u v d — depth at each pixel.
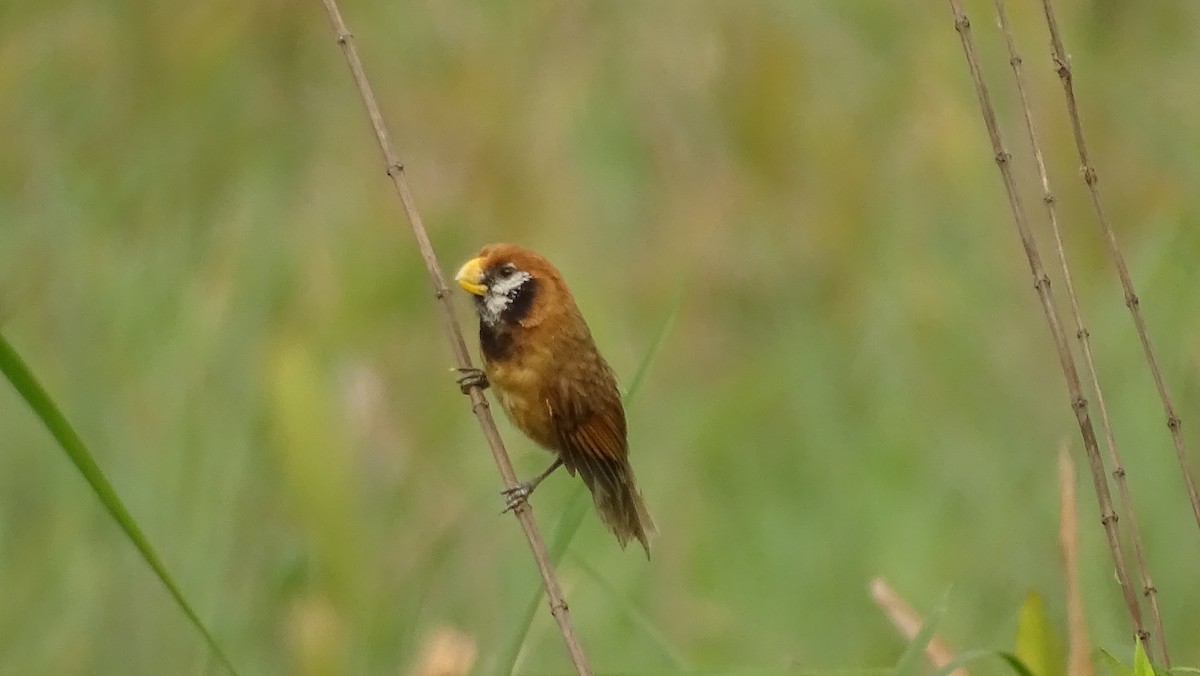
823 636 10.27
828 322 13.70
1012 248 13.49
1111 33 15.09
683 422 12.45
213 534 9.58
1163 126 14.16
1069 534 7.09
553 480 11.05
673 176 14.77
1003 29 7.79
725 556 11.21
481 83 15.03
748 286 14.15
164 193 13.89
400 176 7.61
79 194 13.12
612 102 15.12
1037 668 6.97
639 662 10.02
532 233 13.87
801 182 14.80
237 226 13.13
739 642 10.30
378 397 10.70
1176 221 12.73
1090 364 7.60
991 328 12.85
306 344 10.95
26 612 9.73
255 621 9.17
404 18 16.05
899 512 11.15
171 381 10.92
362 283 13.14
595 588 10.44
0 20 14.84
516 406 8.18
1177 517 10.52
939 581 10.45
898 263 13.74
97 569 9.67
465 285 8.09
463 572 10.00
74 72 14.66
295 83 15.48
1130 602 7.33
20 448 10.55
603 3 15.78
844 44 15.62
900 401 12.28
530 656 9.52
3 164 13.52
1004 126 14.31
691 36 15.41
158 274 12.06
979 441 11.73
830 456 11.91
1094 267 13.24
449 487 10.82
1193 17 15.08
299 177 14.64
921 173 14.50
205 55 14.84
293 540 9.04
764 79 14.97
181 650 9.24
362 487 9.88
